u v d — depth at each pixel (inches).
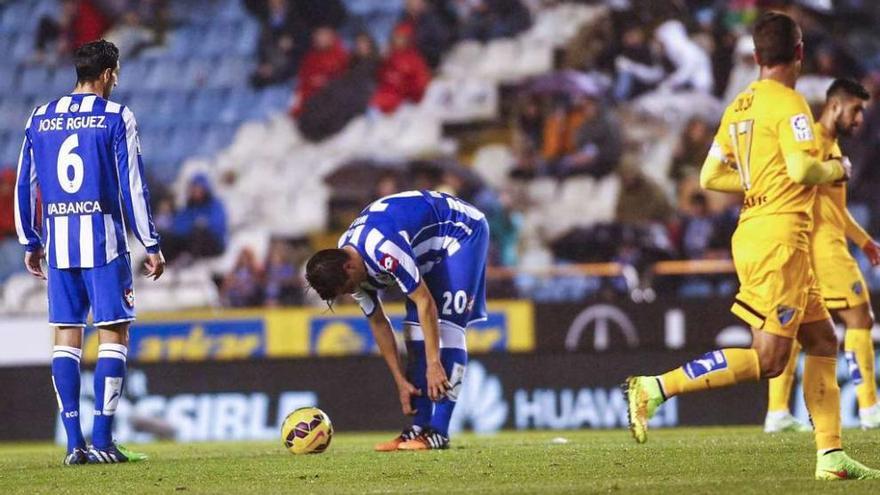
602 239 2103.8
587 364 1572.3
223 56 2529.5
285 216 2288.4
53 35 2605.8
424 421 946.7
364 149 2363.4
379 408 1601.9
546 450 900.0
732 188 725.9
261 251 2236.7
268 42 2516.0
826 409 677.9
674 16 2309.3
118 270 869.8
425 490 663.8
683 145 2196.1
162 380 1638.8
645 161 2196.1
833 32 2257.6
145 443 1525.6
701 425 1539.1
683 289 1942.7
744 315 680.4
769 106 671.8
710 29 2288.4
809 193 673.0
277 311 1754.4
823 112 1111.6
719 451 850.8
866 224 2049.7
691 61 2267.5
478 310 958.4
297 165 2354.8
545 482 693.9
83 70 876.0
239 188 2342.5
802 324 682.8
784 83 682.8
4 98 2549.2
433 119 2372.0
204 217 2235.5
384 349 925.8
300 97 2442.2
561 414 1572.3
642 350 1562.5
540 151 2249.0
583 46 2373.3
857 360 1165.1
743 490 623.2
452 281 917.8
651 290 1876.2
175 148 2420.0
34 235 908.6
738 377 682.2
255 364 1627.7
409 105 2399.1
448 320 924.0
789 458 790.5
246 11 2573.8
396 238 846.5
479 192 2202.3
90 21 2600.9
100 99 868.6
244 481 734.5
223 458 909.2
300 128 2415.1
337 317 1739.7
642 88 2268.7
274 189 2327.8
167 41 2573.8
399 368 928.3
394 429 1595.7
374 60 2443.4
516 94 2348.7
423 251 903.1
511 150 2288.4
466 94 2377.0
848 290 1156.5
